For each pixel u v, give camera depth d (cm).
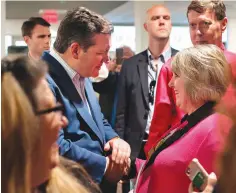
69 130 171
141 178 170
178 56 164
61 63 177
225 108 87
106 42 177
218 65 156
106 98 321
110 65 354
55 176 109
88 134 178
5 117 76
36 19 308
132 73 303
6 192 76
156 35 301
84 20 174
